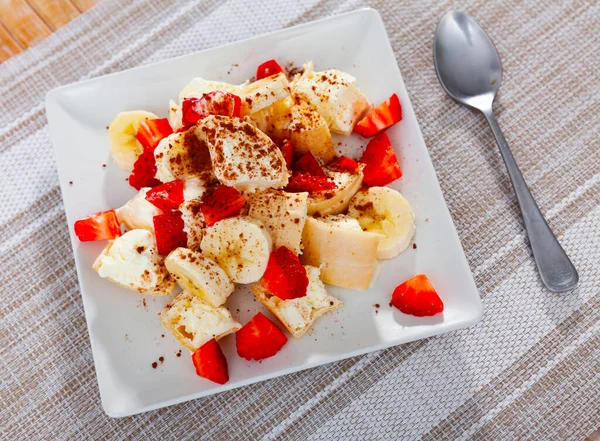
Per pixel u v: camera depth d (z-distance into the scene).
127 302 0.49
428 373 0.50
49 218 0.52
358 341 0.48
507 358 0.50
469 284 0.48
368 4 0.54
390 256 0.49
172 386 0.48
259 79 0.51
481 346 0.50
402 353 0.50
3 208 0.52
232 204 0.47
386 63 0.51
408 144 0.50
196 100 0.48
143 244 0.48
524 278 0.50
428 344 0.50
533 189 0.52
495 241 0.51
